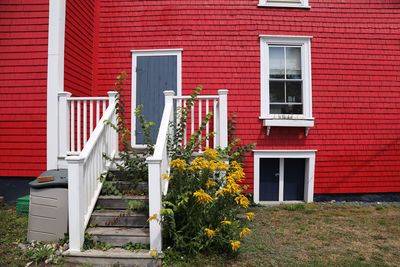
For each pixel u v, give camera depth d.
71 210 3.15
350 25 6.19
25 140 4.73
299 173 6.26
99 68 6.11
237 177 3.43
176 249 3.24
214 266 3.01
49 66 4.70
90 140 3.63
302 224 4.51
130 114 6.05
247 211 5.29
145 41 6.11
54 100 4.67
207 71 6.06
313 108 6.10
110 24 6.17
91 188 3.62
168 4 6.15
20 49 4.76
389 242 3.79
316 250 3.51
